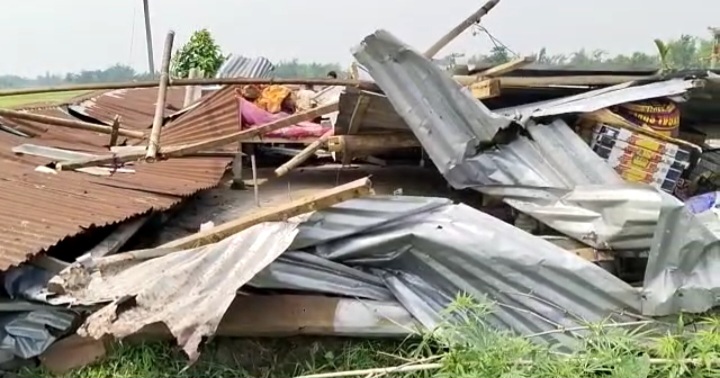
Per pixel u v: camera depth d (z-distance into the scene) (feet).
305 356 11.14
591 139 13.19
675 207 10.32
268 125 13.73
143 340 10.84
